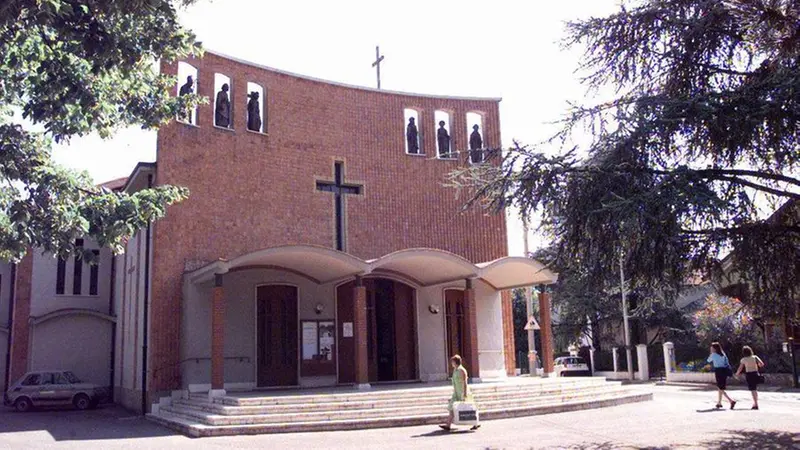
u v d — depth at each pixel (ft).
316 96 78.95
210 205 70.03
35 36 33.73
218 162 71.20
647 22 37.70
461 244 83.51
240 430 48.65
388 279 77.61
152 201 42.14
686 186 31.65
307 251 62.59
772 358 91.30
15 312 93.97
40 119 35.81
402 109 84.17
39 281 95.71
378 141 81.76
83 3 28.40
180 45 36.01
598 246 36.76
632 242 34.17
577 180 36.24
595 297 133.49
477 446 40.68
